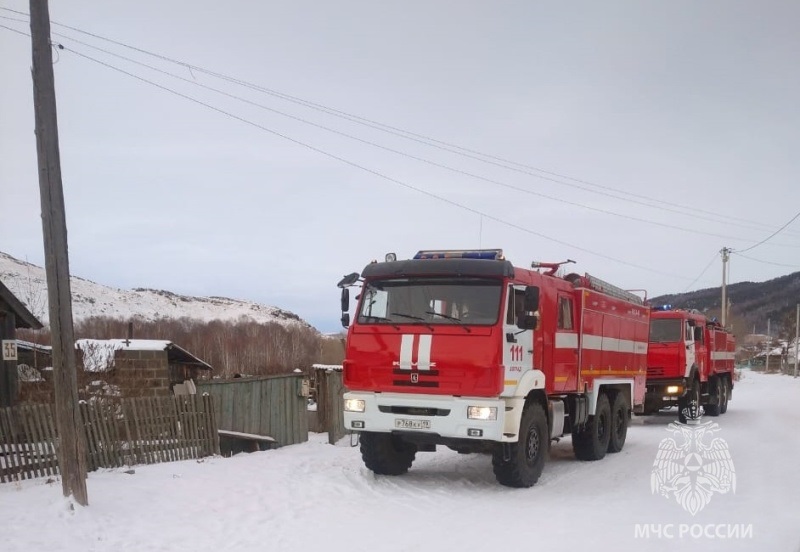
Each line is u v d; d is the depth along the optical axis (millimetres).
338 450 13234
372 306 9914
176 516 7582
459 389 9062
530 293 9297
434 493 9219
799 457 12242
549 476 10773
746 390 40750
